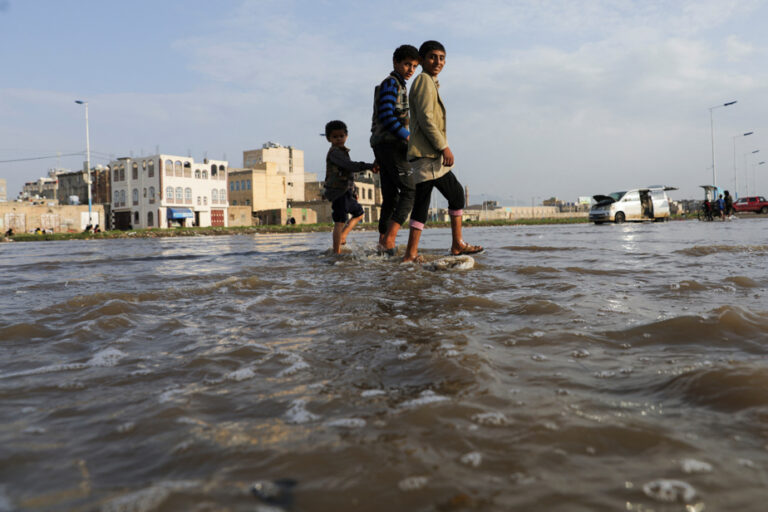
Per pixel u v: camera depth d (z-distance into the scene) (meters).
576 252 5.60
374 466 0.85
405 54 5.04
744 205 35.62
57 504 0.75
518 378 1.31
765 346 1.52
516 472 0.82
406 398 1.18
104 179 63.62
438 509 0.72
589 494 0.75
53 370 1.48
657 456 0.86
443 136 4.52
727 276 3.14
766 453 0.86
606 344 1.64
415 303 2.48
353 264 4.52
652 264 4.09
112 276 3.99
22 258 7.30
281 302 2.59
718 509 0.70
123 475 0.84
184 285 3.31
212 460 0.89
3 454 0.93
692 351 1.51
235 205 68.12
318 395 1.22
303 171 84.88
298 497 0.76
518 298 2.55
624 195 24.83
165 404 1.18
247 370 1.44
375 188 72.00
